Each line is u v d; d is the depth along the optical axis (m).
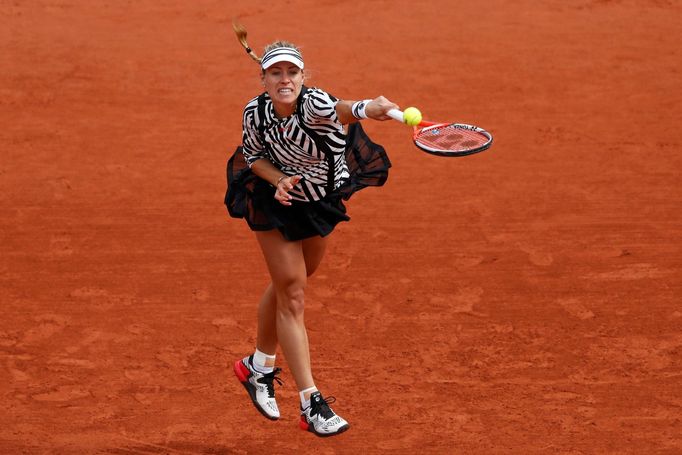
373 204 39.38
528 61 57.28
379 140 46.22
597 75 54.84
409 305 31.72
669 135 46.44
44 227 37.47
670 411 25.97
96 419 25.86
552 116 48.91
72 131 47.28
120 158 44.09
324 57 58.31
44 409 26.28
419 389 27.17
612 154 44.28
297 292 21.77
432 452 24.31
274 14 66.94
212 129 47.72
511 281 33.19
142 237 36.69
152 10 67.75
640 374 27.77
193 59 58.06
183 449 24.61
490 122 48.16
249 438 25.20
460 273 33.78
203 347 29.45
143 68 56.47
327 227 21.52
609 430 25.12
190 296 32.44
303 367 21.80
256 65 57.19
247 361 23.92
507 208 38.88
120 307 31.73
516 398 26.66
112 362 28.62
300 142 20.00
